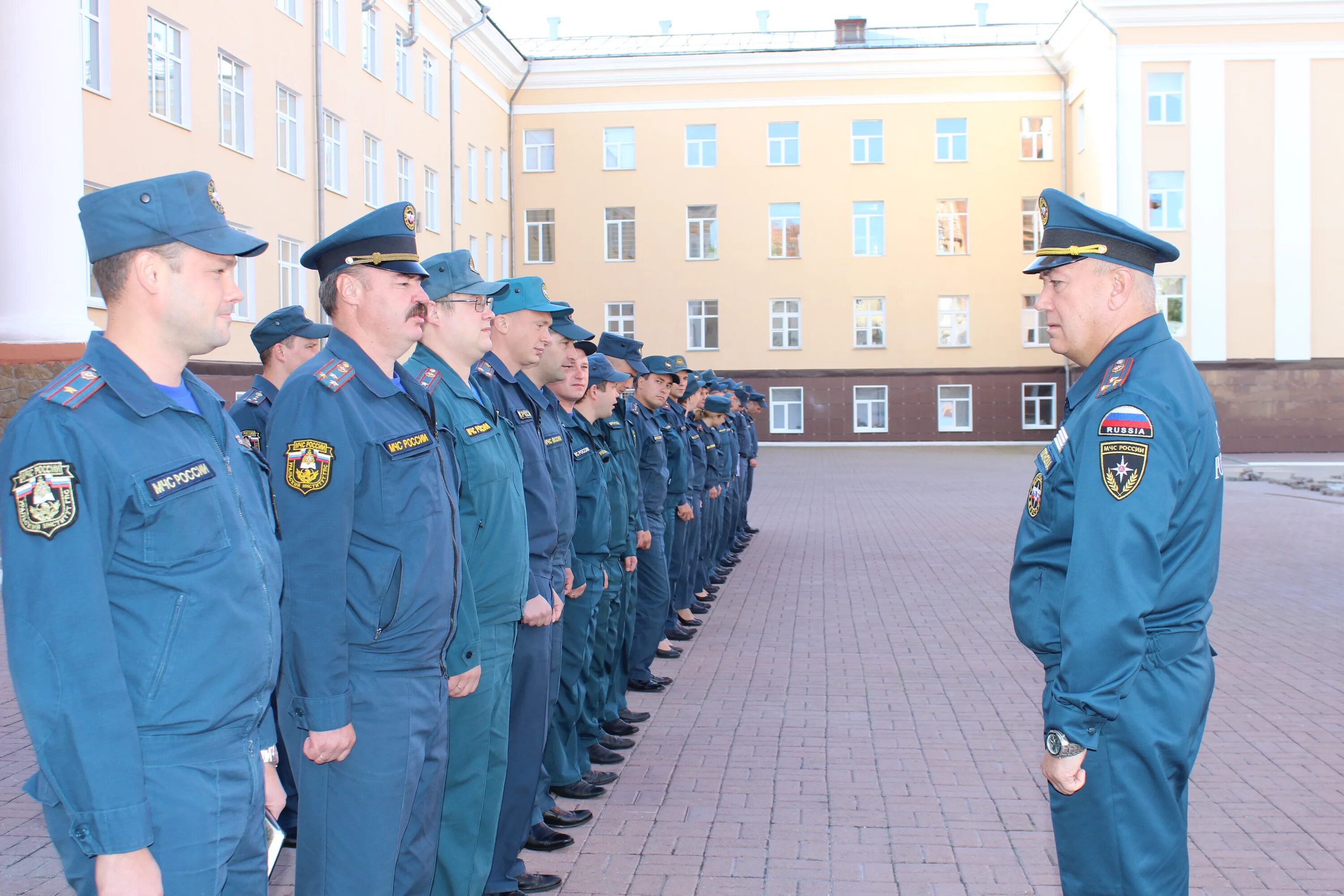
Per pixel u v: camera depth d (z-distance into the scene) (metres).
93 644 2.09
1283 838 4.43
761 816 4.73
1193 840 4.43
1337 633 8.31
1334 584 10.50
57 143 11.20
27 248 11.12
